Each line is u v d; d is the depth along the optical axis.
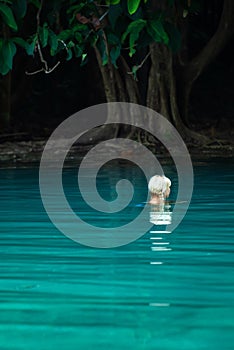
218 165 30.50
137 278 12.42
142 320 10.23
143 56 40.19
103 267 13.22
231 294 11.41
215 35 41.22
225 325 9.99
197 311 10.61
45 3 28.70
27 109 50.66
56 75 53.84
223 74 57.62
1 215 18.73
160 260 13.70
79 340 9.53
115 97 39.34
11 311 10.70
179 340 9.47
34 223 17.59
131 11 22.22
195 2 29.00
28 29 43.44
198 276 12.49
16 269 13.14
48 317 10.41
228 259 13.70
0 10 23.44
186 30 41.88
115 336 9.65
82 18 26.27
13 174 27.94
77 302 11.09
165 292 11.55
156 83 39.19
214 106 53.44
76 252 14.48
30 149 36.78
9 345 9.39
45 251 14.58
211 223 17.33
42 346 9.34
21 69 48.53
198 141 39.09
